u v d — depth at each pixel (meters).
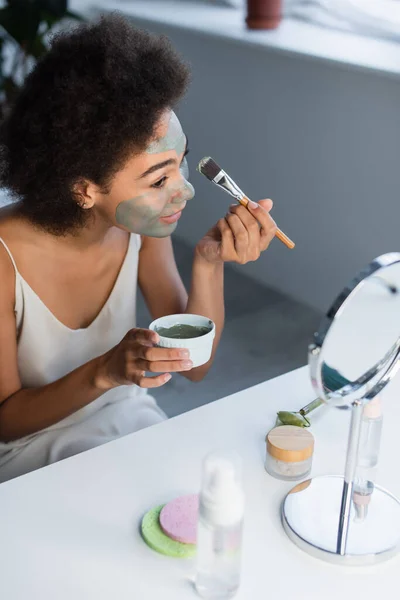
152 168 1.03
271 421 1.00
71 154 1.02
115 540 0.81
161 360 0.95
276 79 2.40
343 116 2.23
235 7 2.84
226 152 2.69
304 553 0.80
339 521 0.82
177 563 0.79
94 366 1.07
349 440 0.79
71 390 1.10
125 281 1.29
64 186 1.06
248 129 2.56
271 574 0.77
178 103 1.06
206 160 1.09
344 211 2.33
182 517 0.82
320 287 2.51
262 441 0.96
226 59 2.55
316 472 0.91
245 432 0.98
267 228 1.10
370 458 0.91
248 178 2.63
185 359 0.95
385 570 0.79
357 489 0.86
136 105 0.98
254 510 0.85
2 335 1.18
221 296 1.28
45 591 0.75
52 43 1.06
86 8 3.06
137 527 0.83
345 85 2.19
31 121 1.03
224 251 1.14
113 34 1.01
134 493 0.88
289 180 2.48
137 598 0.75
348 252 2.36
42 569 0.78
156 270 1.36
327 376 0.71
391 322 0.74
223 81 2.60
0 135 1.10
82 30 1.03
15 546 0.80
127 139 1.00
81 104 0.99
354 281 0.68
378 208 2.22
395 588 0.76
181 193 1.07
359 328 0.71
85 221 1.14
